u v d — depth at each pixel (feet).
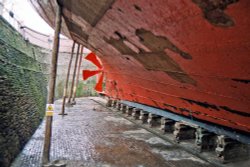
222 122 17.74
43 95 44.34
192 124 22.75
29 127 26.71
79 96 85.87
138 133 29.96
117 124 35.88
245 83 12.21
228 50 11.07
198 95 17.89
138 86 30.81
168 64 17.63
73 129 31.91
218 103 16.20
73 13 23.75
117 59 29.53
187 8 10.40
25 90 28.58
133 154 21.84
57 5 21.29
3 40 24.73
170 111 26.35
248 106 13.69
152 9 12.60
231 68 12.08
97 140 26.55
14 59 27.89
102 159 20.52
